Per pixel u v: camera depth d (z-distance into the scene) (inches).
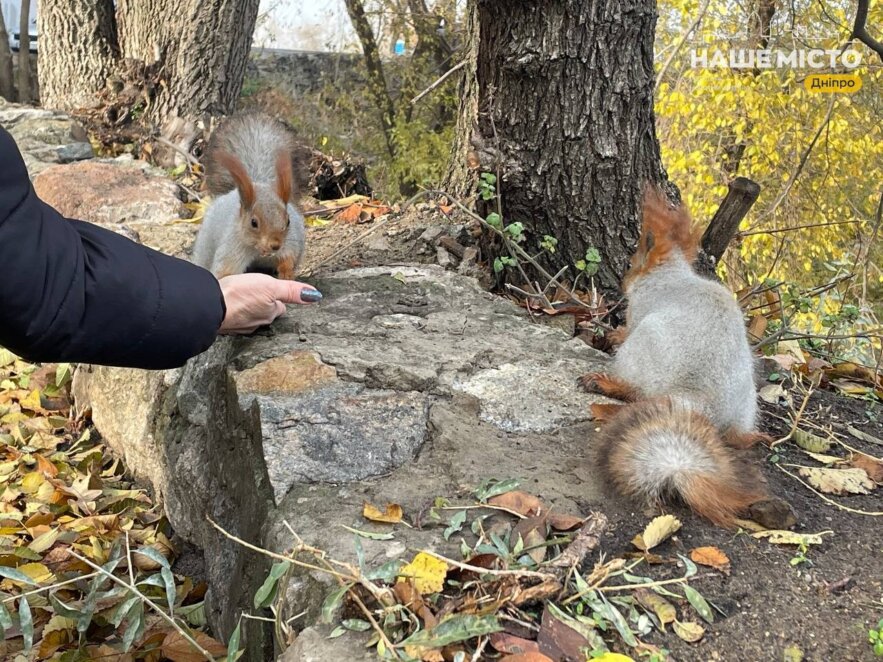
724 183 108.3
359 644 17.8
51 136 70.3
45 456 42.1
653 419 24.3
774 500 23.0
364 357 30.0
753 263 102.2
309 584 20.4
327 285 38.5
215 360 33.9
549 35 37.4
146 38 77.8
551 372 30.6
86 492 37.9
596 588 19.1
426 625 17.7
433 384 29.1
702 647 18.5
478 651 17.1
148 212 55.4
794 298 37.9
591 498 23.5
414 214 51.4
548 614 18.4
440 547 20.9
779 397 32.9
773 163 103.8
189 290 21.9
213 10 76.0
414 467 25.2
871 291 97.3
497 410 28.2
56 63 82.4
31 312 19.3
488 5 37.7
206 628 29.7
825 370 36.7
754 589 20.3
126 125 77.1
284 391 28.2
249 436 27.7
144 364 21.9
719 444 24.1
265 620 21.6
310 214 56.4
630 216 40.3
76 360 20.9
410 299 37.4
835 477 26.2
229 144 39.7
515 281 41.6
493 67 39.0
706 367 26.6
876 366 37.4
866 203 108.7
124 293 20.9
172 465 34.9
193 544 33.9
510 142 39.4
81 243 20.7
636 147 39.7
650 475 23.1
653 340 27.7
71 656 26.9
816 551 22.0
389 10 153.6
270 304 28.1
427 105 156.4
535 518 21.5
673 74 109.1
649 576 20.4
